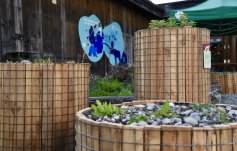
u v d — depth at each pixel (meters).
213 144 2.29
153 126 2.30
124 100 5.98
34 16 6.05
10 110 3.60
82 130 2.63
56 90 3.68
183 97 4.14
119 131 2.36
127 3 10.28
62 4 6.97
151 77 4.27
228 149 2.34
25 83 3.57
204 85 4.33
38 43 6.14
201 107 3.27
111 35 9.29
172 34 4.12
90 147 2.53
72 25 7.34
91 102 5.61
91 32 8.19
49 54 6.46
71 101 3.81
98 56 8.51
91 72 8.09
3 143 3.65
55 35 6.69
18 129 3.59
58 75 3.68
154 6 11.04
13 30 5.50
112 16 9.37
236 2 7.55
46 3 6.42
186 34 4.12
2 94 3.62
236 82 8.62
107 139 2.41
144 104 3.55
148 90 4.30
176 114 2.94
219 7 7.47
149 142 2.29
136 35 4.49
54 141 3.69
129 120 2.66
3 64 3.59
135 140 2.31
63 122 3.75
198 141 2.27
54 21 6.67
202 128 2.27
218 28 9.95
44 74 3.61
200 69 4.25
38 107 3.61
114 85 7.02
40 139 3.63
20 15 5.68
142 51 4.37
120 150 2.36
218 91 7.48
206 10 7.60
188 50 4.14
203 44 4.30
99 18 8.61
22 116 3.58
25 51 5.77
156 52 4.21
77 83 3.90
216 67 11.62
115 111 2.99
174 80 4.14
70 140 3.83
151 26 4.48
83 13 7.82
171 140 2.27
